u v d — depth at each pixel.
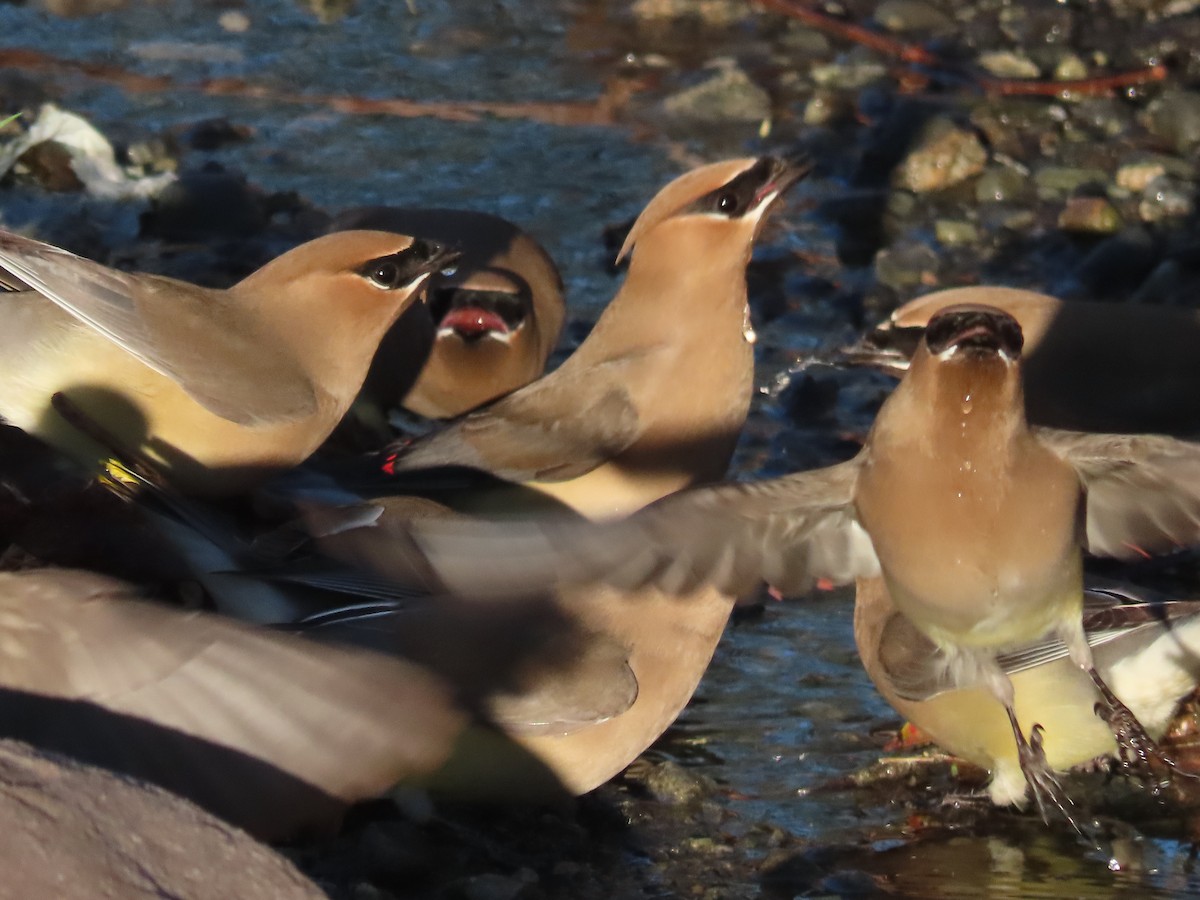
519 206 18.64
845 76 21.50
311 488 12.09
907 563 9.24
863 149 19.92
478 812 10.30
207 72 21.48
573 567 8.31
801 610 12.66
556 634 10.19
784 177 11.80
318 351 11.76
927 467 9.04
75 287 11.11
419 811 10.09
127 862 7.38
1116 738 10.10
